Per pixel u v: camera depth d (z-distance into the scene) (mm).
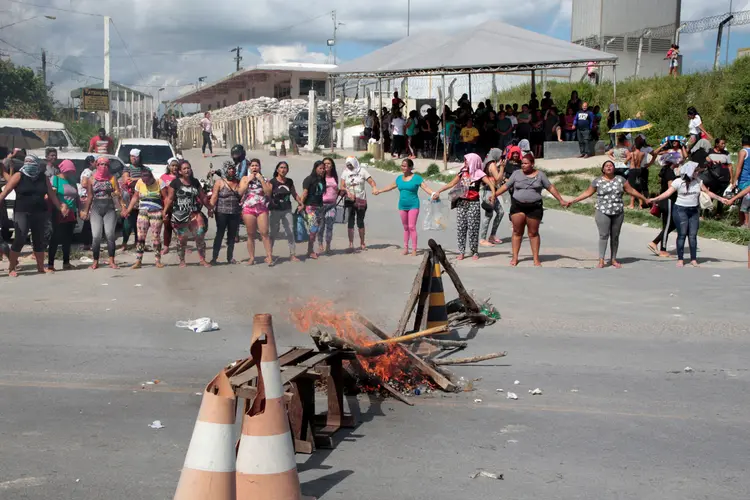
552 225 17578
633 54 37188
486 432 5637
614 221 12789
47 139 21969
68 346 8039
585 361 7621
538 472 4891
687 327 8969
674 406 6250
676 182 13016
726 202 13211
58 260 14141
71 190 13023
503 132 27562
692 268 12820
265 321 4156
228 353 7793
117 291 11000
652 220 17750
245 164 13953
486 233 15375
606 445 5375
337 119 42344
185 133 67562
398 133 30906
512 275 12188
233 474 3809
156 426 5664
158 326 8938
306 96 53094
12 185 12148
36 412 5992
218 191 13109
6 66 40875
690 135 20312
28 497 4473
